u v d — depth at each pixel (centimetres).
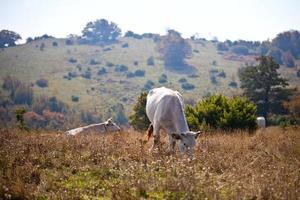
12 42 18775
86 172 1056
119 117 10038
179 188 901
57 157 1177
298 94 6391
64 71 14912
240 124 2278
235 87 13062
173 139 1392
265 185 916
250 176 1027
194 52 18325
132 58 16912
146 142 1476
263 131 2245
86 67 15550
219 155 1244
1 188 873
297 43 18462
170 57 16100
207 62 16612
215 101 2408
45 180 960
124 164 1108
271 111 6194
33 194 870
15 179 936
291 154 1391
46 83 13162
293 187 927
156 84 13575
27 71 14675
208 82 13725
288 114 6116
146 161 1160
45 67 15288
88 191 912
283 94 6278
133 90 12962
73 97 11681
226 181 982
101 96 12250
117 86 13288
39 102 10681
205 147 1428
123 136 1702
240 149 1421
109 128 2167
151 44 19562
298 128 2484
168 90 1522
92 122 9662
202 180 938
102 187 940
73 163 1116
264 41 19600
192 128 2223
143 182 933
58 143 1330
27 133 1655
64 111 10400
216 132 2042
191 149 1245
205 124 2173
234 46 19562
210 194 873
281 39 18538
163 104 1412
